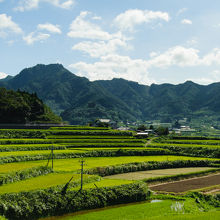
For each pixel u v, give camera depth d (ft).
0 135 358.43
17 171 177.27
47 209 138.92
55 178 180.45
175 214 138.00
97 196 160.66
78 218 133.69
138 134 566.36
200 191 190.08
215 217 121.19
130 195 172.35
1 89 530.68
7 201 130.21
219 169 287.89
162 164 290.76
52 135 401.49
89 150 329.72
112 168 250.16
